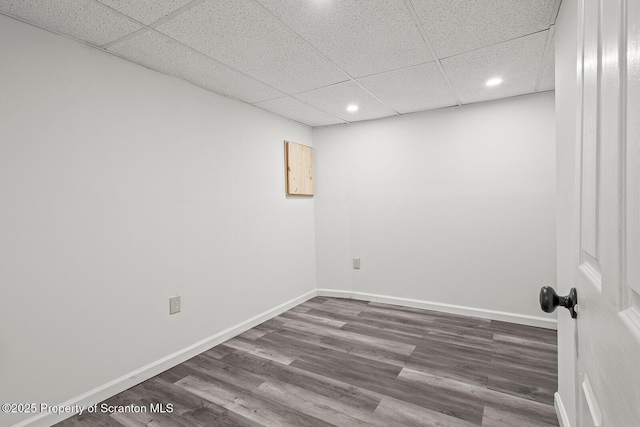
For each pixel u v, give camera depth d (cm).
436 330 272
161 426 160
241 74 225
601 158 50
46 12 149
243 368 216
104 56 187
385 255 347
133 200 199
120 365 192
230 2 146
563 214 142
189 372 212
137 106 203
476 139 296
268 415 167
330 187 373
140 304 203
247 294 285
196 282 239
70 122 171
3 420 147
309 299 368
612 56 43
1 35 148
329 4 150
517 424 156
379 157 345
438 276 320
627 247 39
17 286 152
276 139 323
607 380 47
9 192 150
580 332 69
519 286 284
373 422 160
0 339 147
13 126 151
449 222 312
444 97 280
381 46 190
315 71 222
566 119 135
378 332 271
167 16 155
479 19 163
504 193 287
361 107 304
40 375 159
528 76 236
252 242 291
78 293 174
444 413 165
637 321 36
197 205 240
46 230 162
